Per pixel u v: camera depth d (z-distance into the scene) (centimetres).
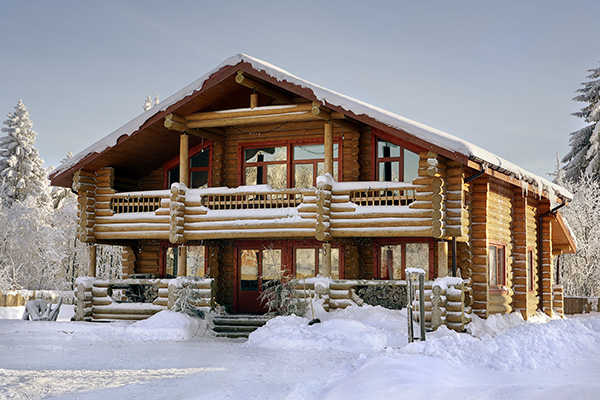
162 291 1931
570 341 1299
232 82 1930
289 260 2083
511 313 2147
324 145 1967
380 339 1511
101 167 2081
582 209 3678
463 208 1786
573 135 4250
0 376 1100
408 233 1738
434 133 1694
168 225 1981
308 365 1254
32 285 4184
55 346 1544
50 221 4694
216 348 1523
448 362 1154
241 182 2127
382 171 1948
